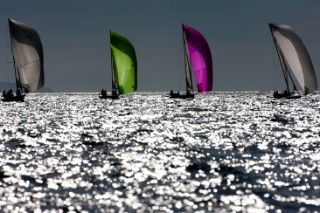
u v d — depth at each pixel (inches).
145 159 5359.3
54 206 3358.8
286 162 5157.5
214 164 5032.0
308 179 4242.1
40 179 4217.5
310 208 3321.9
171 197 3624.5
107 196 3636.8
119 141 7086.6
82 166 4894.2
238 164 5032.0
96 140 7229.3
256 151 6003.9
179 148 6304.1
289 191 3801.7
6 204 3390.7
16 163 5054.1
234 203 3464.6
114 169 4722.0
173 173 4539.9
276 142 6924.2
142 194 3703.3
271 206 3385.8
